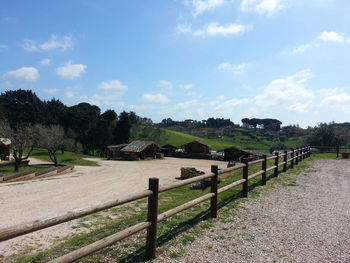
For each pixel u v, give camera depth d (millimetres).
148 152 50406
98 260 4398
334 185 11258
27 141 28859
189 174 21672
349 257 4730
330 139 40750
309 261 4555
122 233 3984
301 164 17703
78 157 48562
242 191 9172
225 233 5730
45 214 10469
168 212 4938
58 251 5125
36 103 73438
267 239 5461
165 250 4828
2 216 10148
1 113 60938
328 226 6301
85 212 3422
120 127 72188
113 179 21609
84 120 70938
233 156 45344
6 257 5699
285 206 7934
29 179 20781
